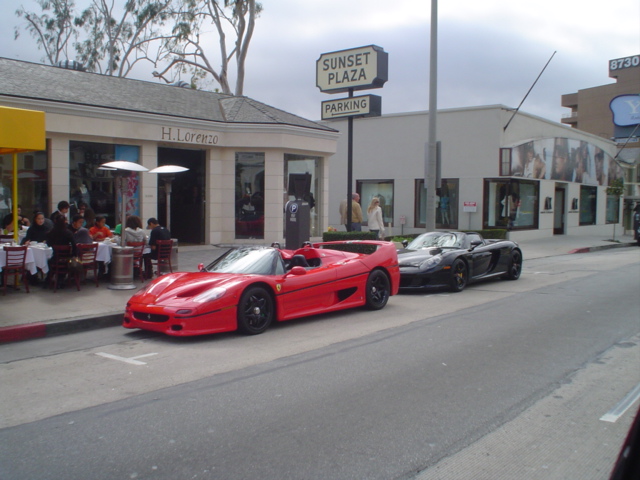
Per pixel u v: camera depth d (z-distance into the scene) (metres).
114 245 11.47
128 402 5.27
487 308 10.19
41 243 11.06
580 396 5.44
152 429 4.61
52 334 8.20
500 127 23.78
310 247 9.64
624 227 38.44
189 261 14.70
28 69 16.67
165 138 16.53
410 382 5.84
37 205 14.70
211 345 7.44
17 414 4.98
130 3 32.06
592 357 6.84
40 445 4.31
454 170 24.91
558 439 4.44
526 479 3.80
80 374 6.21
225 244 18.22
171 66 32.25
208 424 4.71
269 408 5.08
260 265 8.60
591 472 3.90
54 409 5.10
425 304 10.67
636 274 15.05
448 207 25.23
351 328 8.49
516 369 6.32
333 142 19.69
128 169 11.12
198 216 18.70
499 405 5.18
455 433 4.54
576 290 12.30
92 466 3.96
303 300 8.72
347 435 4.48
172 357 6.86
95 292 10.67
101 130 15.29
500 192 24.52
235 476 3.80
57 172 14.77
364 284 9.74
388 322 8.94
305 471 3.87
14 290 10.66
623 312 9.72
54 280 10.69
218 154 18.11
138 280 12.03
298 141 18.50
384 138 27.03
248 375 6.09
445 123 25.05
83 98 15.68
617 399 5.36
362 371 6.22
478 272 12.91
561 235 29.19
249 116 18.61
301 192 14.55
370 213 17.75
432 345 7.41
